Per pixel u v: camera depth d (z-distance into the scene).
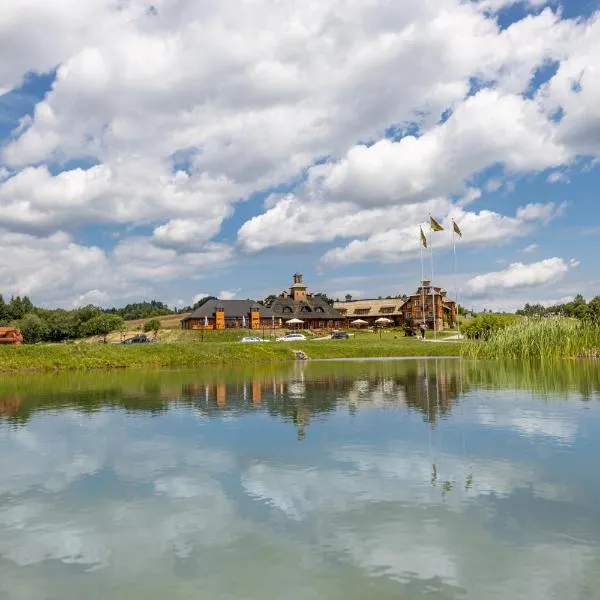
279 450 19.41
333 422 24.42
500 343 64.38
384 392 34.69
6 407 31.28
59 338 164.00
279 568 10.66
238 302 151.50
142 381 45.53
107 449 20.25
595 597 9.45
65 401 33.56
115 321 160.38
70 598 9.77
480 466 17.02
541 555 10.97
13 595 9.90
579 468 16.67
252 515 13.34
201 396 34.62
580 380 39.03
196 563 10.98
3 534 12.56
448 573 10.34
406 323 163.38
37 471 17.48
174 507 13.99
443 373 46.88
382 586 9.93
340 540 11.83
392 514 13.18
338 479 15.91
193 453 19.31
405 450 19.08
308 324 160.00
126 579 10.40
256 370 55.94
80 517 13.48
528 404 28.62
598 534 11.88
